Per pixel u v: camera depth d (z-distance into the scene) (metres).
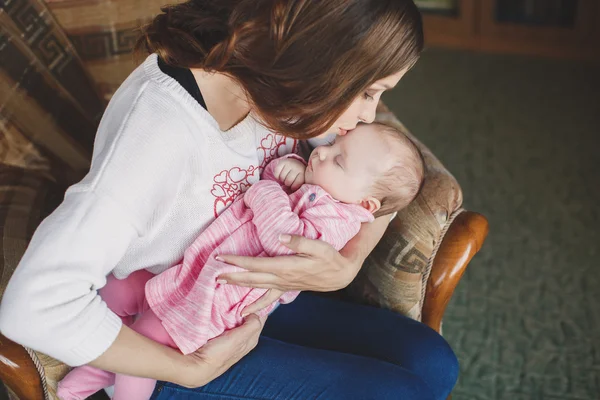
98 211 0.88
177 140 0.94
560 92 3.06
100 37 1.25
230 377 1.08
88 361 0.91
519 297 2.10
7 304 0.86
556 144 2.75
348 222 1.17
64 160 1.16
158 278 1.04
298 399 1.05
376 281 1.34
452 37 3.43
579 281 2.14
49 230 0.87
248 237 1.08
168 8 0.98
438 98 3.09
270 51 0.86
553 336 1.96
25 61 1.13
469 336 1.98
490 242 2.30
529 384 1.82
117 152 0.90
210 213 1.05
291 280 1.07
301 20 0.83
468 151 2.74
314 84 0.87
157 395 1.07
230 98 1.00
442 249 1.30
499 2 3.28
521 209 2.43
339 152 1.19
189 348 1.00
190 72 0.97
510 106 3.00
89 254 0.87
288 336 1.25
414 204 1.30
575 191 2.50
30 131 1.12
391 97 3.12
